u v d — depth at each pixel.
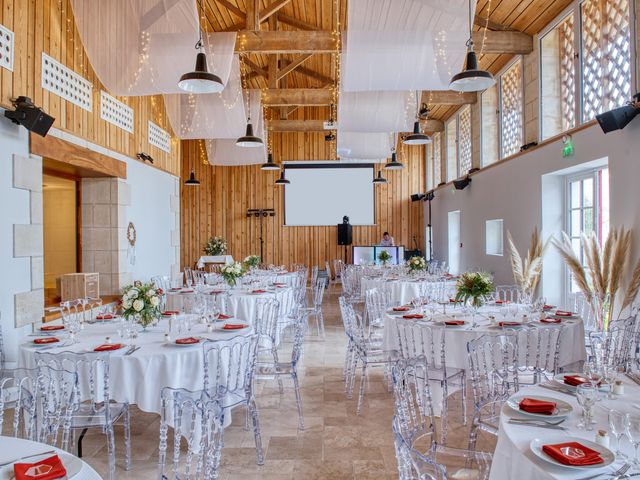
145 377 3.17
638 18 4.85
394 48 4.94
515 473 1.80
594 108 5.77
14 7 4.87
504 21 7.14
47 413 2.84
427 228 13.80
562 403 2.22
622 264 4.86
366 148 9.79
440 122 12.49
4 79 4.73
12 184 4.88
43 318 5.34
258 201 14.32
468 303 4.92
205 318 4.19
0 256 4.73
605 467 1.65
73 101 5.98
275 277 8.91
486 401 2.94
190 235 14.33
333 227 14.30
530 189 7.23
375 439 3.65
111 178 7.24
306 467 3.22
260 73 10.68
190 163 14.36
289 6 9.04
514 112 8.20
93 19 5.12
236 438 3.68
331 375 5.32
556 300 6.89
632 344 4.12
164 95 7.99
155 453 3.43
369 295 5.96
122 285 7.35
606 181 5.89
